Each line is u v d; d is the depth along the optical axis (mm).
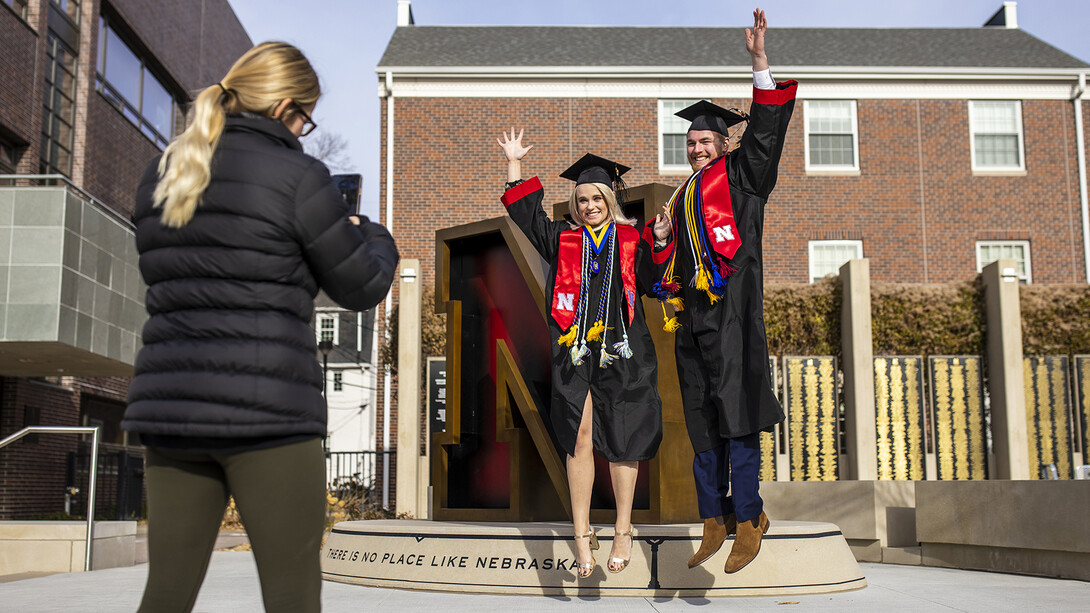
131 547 7504
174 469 1765
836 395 13375
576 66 18203
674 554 4148
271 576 1737
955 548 6465
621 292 3709
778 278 17859
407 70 18094
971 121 18469
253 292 1727
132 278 13289
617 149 18172
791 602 3957
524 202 3904
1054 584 5055
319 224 1772
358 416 32969
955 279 17906
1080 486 5273
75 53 15914
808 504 7730
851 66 18531
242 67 1890
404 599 4035
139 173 18547
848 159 18344
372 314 21469
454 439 5520
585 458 3650
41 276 10938
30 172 13953
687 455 4852
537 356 5395
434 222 17781
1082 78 18328
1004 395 13453
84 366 12914
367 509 14492
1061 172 18297
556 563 4223
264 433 1687
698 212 3443
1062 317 14547
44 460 14234
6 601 4273
